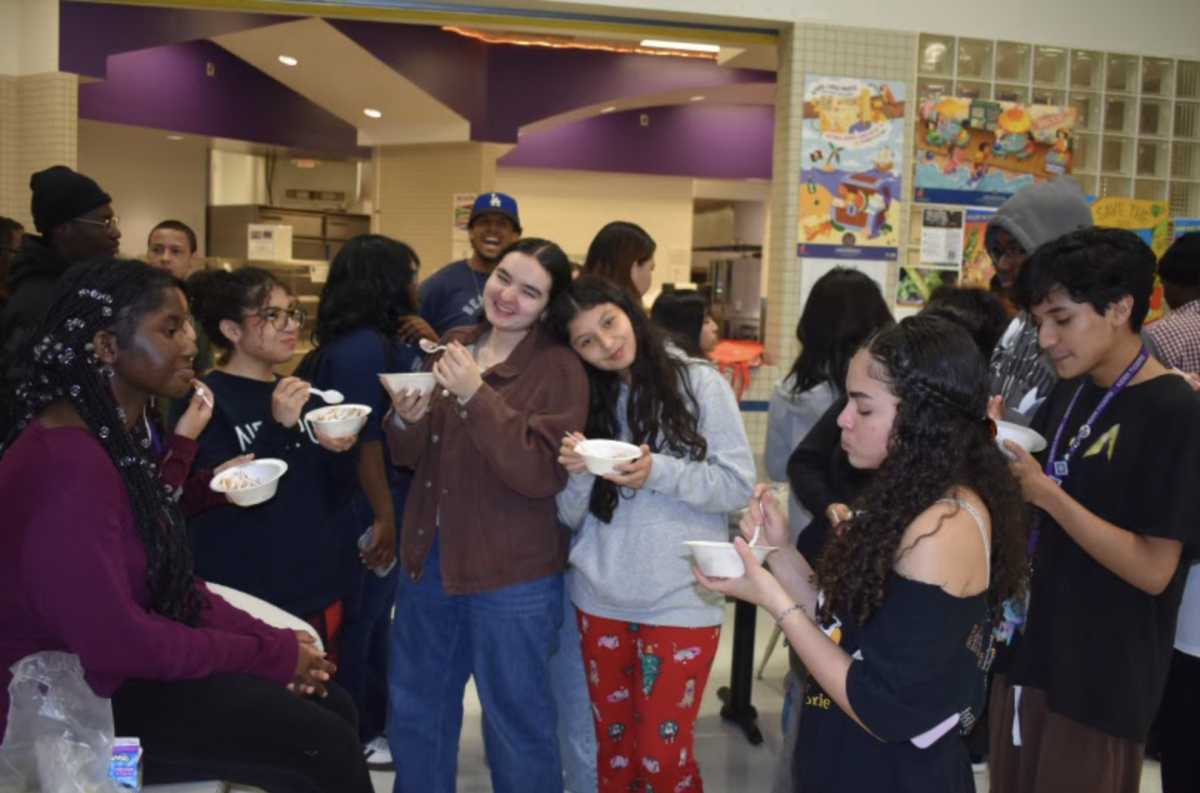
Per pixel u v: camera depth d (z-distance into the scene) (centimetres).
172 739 159
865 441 142
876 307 247
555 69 800
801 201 400
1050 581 182
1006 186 414
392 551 262
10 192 569
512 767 213
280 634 175
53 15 548
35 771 145
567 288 213
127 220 820
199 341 383
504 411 198
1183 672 208
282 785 167
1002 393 236
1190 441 166
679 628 211
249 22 646
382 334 267
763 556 154
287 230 691
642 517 211
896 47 402
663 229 981
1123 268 170
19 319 250
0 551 149
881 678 131
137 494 159
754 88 833
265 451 226
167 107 751
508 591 210
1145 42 425
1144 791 275
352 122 862
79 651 146
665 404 212
